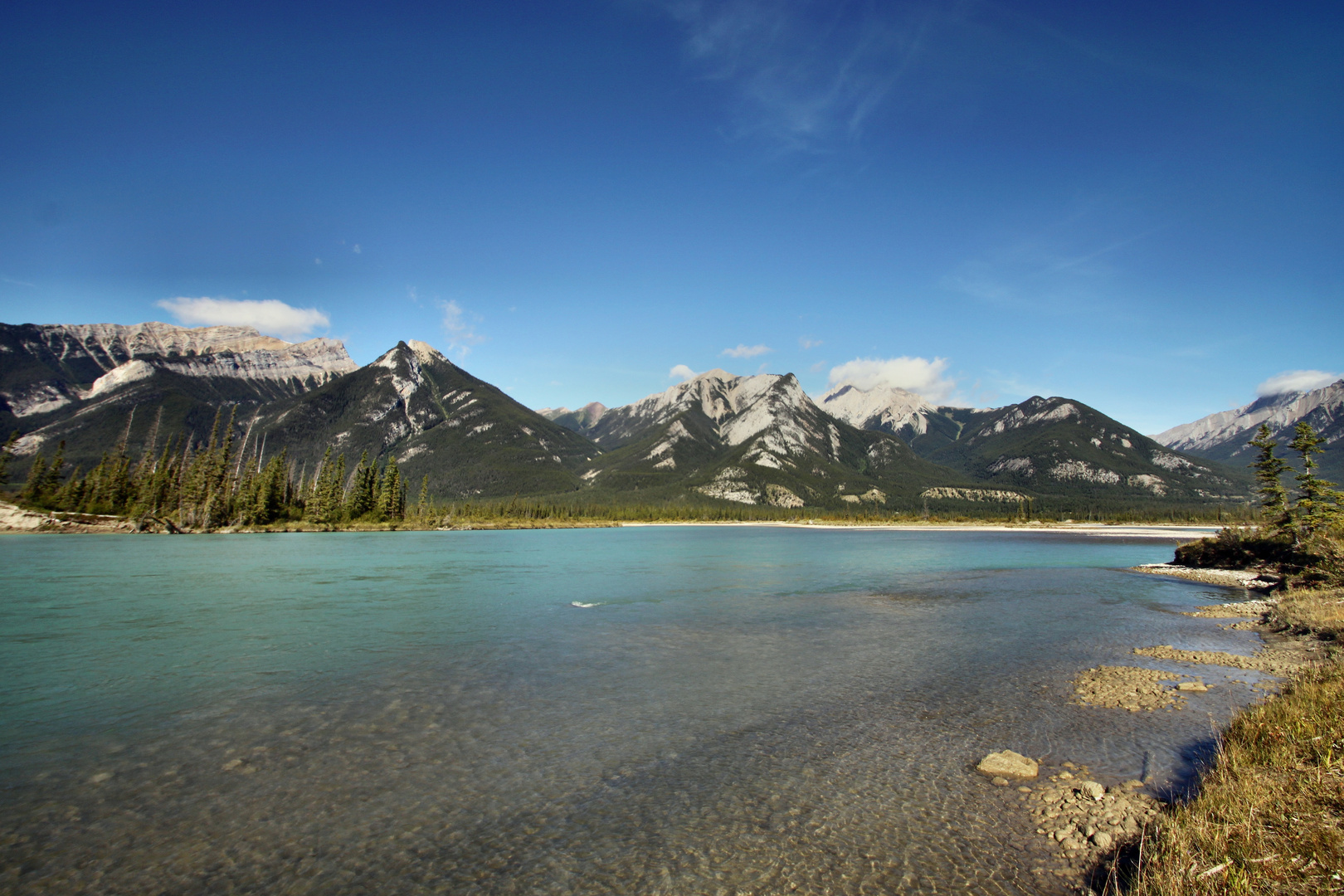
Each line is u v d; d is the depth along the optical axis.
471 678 26.62
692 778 16.66
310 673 27.34
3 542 110.94
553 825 14.27
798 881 11.97
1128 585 62.00
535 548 120.75
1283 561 66.81
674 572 75.25
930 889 11.65
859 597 53.22
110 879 12.23
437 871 12.45
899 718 21.38
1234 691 23.84
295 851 13.20
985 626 39.19
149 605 45.34
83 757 18.11
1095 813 14.16
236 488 181.62
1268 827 11.41
